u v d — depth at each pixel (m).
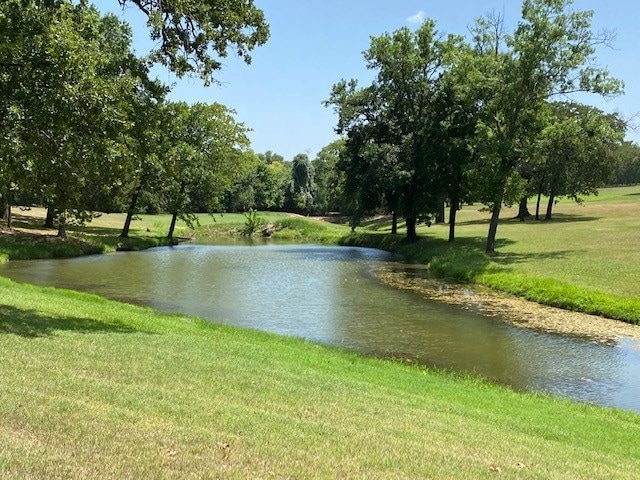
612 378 13.59
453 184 41.94
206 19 15.59
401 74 46.19
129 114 15.98
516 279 25.58
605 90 32.19
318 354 13.62
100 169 13.94
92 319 14.12
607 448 8.34
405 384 11.25
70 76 12.16
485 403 10.44
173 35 15.68
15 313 13.21
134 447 5.46
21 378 7.46
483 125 34.16
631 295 20.92
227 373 9.41
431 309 21.44
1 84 11.87
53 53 11.85
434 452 6.56
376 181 45.16
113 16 37.12
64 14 13.59
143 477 4.80
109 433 5.76
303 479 5.20
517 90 32.81
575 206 77.88
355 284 27.73
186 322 16.48
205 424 6.48
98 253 42.03
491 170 33.16
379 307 21.75
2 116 11.73
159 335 13.02
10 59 11.99
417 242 46.34
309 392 8.85
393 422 7.77
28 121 11.79
